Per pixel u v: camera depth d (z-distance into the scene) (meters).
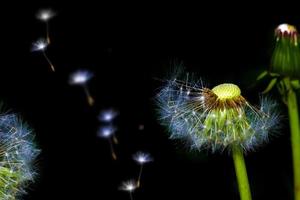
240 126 0.32
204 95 0.33
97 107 0.46
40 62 0.46
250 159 0.43
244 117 0.32
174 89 0.33
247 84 0.45
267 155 0.43
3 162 0.31
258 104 0.35
